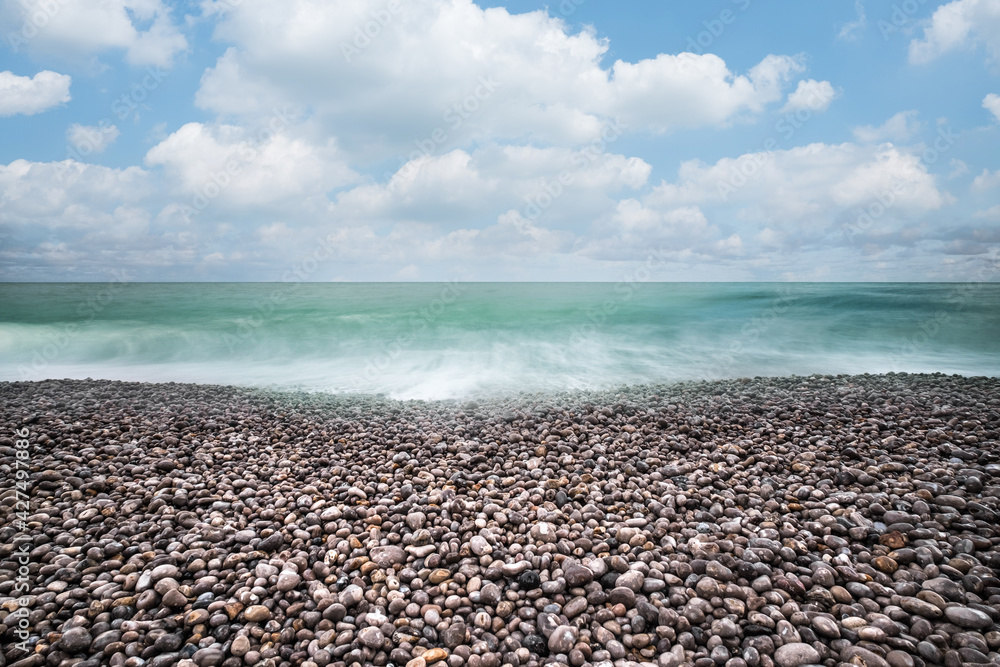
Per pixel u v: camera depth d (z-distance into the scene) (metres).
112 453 7.16
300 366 15.58
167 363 16.20
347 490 6.03
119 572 4.34
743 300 28.38
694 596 4.02
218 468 6.85
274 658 3.51
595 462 6.96
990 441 7.17
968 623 3.58
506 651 3.57
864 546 4.69
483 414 9.55
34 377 14.55
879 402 9.80
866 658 3.38
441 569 4.43
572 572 4.24
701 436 7.93
